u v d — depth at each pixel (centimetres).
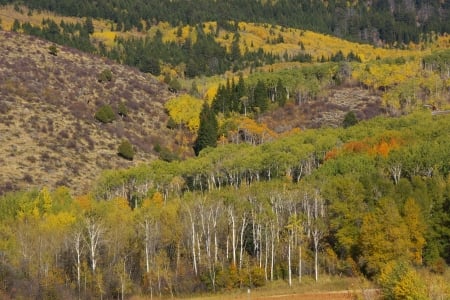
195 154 14675
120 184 10588
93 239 7500
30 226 7719
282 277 8050
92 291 7312
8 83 14025
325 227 8288
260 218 8075
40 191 9638
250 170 10781
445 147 9500
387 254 7500
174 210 8494
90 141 13062
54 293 6912
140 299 7462
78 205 9050
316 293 7056
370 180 8562
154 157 13638
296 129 14938
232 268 7769
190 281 7794
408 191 8400
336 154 10588
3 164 11031
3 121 12438
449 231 7875
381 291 5272
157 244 8300
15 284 6881
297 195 8744
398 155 9606
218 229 8456
